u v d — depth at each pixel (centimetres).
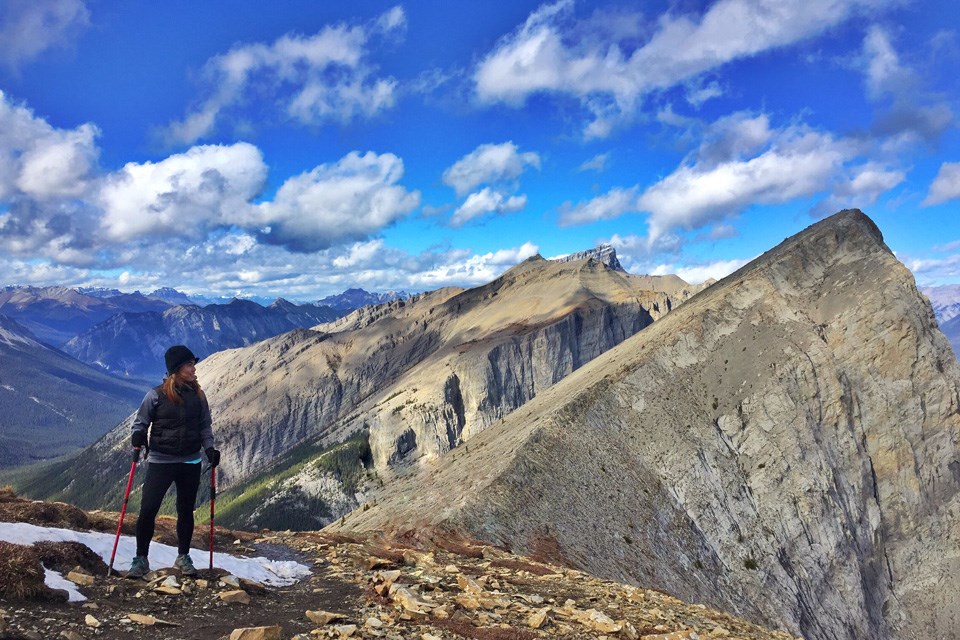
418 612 1273
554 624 1408
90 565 1193
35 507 1415
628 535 5828
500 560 2614
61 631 890
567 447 6531
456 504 4997
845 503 7700
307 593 1359
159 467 1211
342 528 7056
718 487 7344
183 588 1161
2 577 957
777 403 8162
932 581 7550
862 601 7056
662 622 1739
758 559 6819
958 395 8425
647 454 7325
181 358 1235
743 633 1944
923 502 8025
